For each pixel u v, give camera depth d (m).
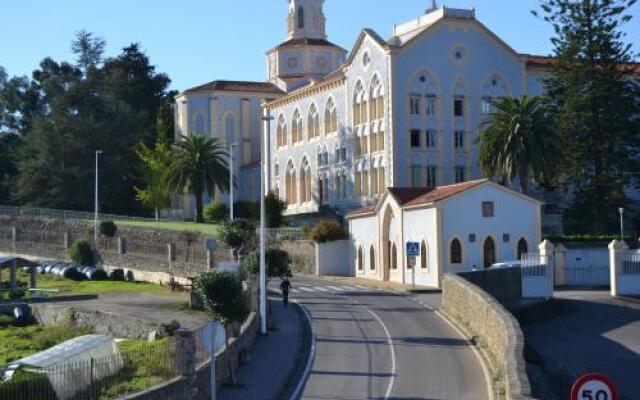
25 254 91.38
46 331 52.91
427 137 85.31
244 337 36.31
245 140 118.19
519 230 67.19
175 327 46.56
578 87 79.38
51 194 114.19
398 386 30.92
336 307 52.56
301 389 30.84
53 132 115.94
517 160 71.56
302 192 103.38
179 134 109.12
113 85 120.81
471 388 30.31
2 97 142.12
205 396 29.14
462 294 44.69
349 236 79.31
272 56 123.69
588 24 78.50
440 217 65.06
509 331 30.94
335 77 95.81
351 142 92.00
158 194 105.56
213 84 119.25
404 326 44.41
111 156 115.50
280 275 51.28
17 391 25.64
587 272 65.25
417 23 91.12
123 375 29.39
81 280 78.06
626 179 79.06
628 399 34.03
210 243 69.56
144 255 77.75
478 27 86.81
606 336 46.84
